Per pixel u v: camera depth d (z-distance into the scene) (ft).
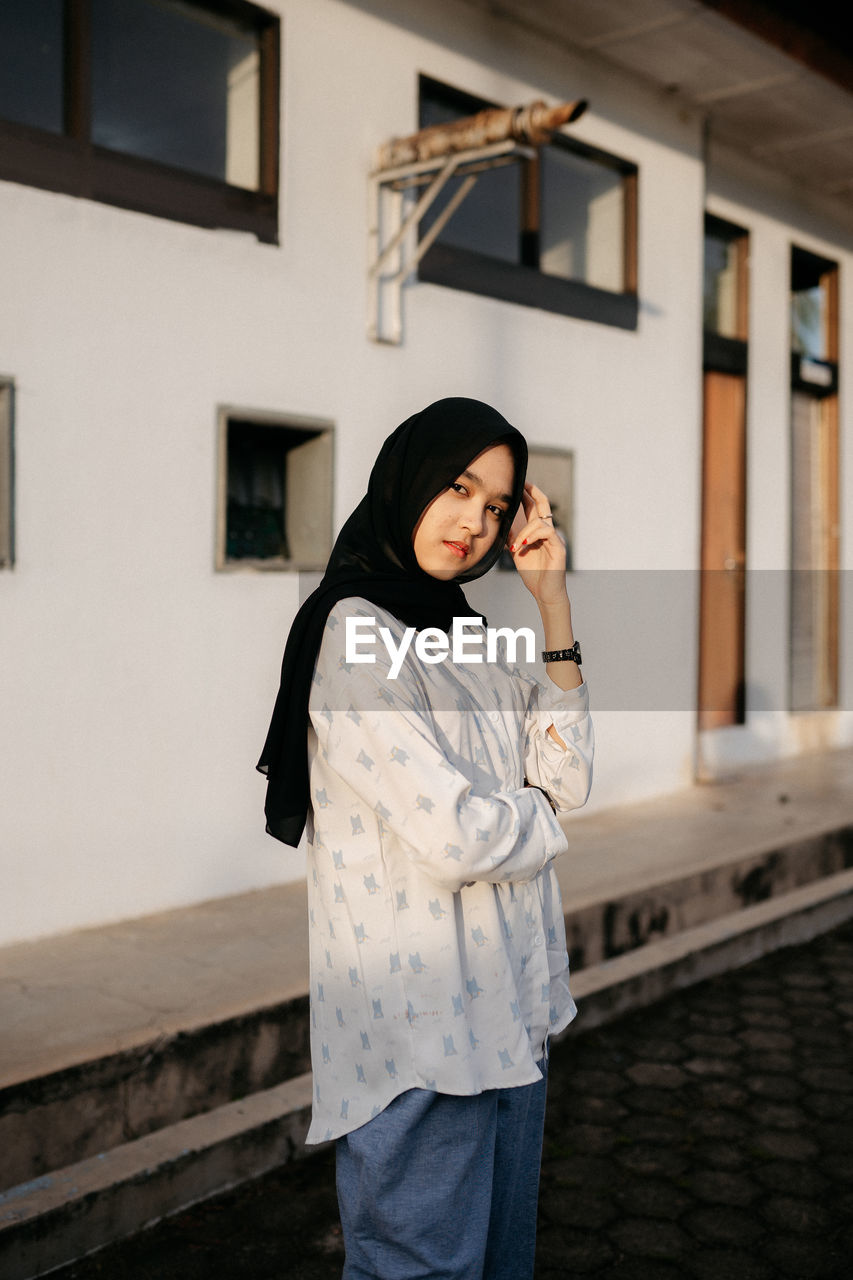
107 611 11.60
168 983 9.89
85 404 11.34
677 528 19.26
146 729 12.00
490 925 4.77
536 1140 5.16
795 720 23.18
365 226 13.98
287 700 4.93
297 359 13.29
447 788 4.41
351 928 4.75
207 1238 8.07
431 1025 4.62
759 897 15.39
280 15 12.93
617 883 13.57
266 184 13.04
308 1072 9.73
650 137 18.45
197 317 12.27
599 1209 8.68
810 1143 9.71
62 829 11.37
